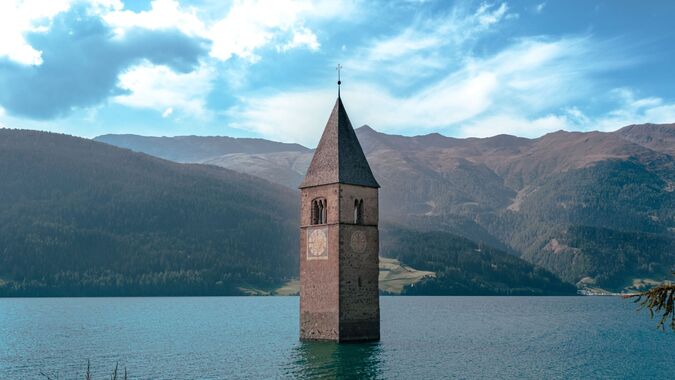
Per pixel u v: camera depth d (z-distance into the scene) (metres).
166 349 118.12
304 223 108.19
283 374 87.69
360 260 104.44
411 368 93.44
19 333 152.75
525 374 93.94
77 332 155.38
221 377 87.19
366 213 105.81
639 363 107.19
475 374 92.25
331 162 105.56
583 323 197.38
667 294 30.48
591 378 92.44
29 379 88.12
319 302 104.81
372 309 105.31
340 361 95.19
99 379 87.19
